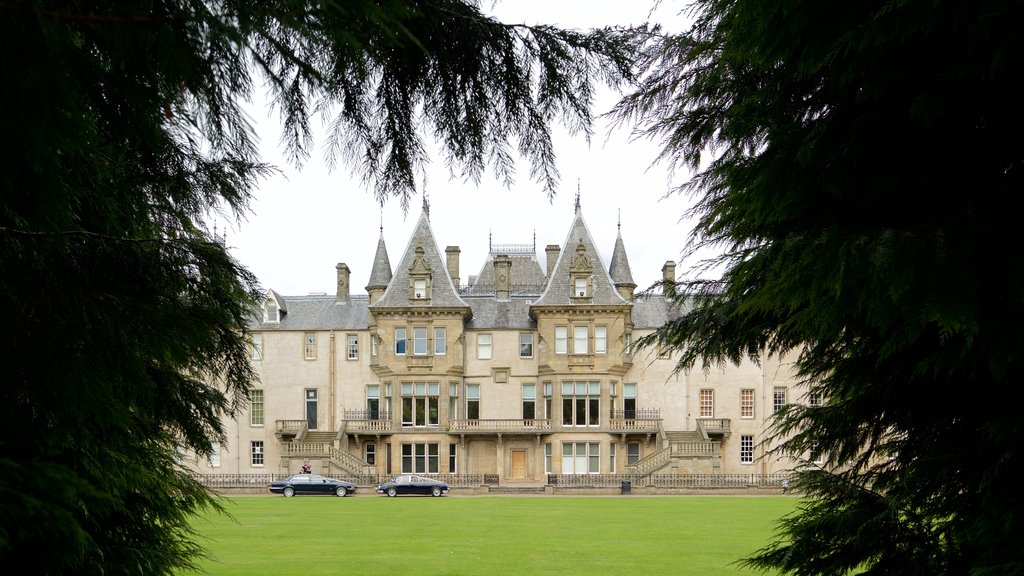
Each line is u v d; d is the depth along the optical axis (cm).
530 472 4984
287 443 4831
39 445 372
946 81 458
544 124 549
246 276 551
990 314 461
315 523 2523
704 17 658
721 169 630
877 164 535
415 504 3453
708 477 4622
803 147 524
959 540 532
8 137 261
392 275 5466
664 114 718
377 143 546
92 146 429
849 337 595
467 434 4934
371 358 5122
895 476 622
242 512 2978
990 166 511
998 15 413
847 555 621
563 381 4962
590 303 4994
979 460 539
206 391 612
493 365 5106
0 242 340
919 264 448
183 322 362
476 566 1661
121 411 354
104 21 255
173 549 655
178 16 261
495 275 5403
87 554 490
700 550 1898
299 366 5131
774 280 543
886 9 424
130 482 561
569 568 1641
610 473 4838
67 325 327
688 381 5034
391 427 4938
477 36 501
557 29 507
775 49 520
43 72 243
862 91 500
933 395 584
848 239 477
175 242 495
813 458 703
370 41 375
